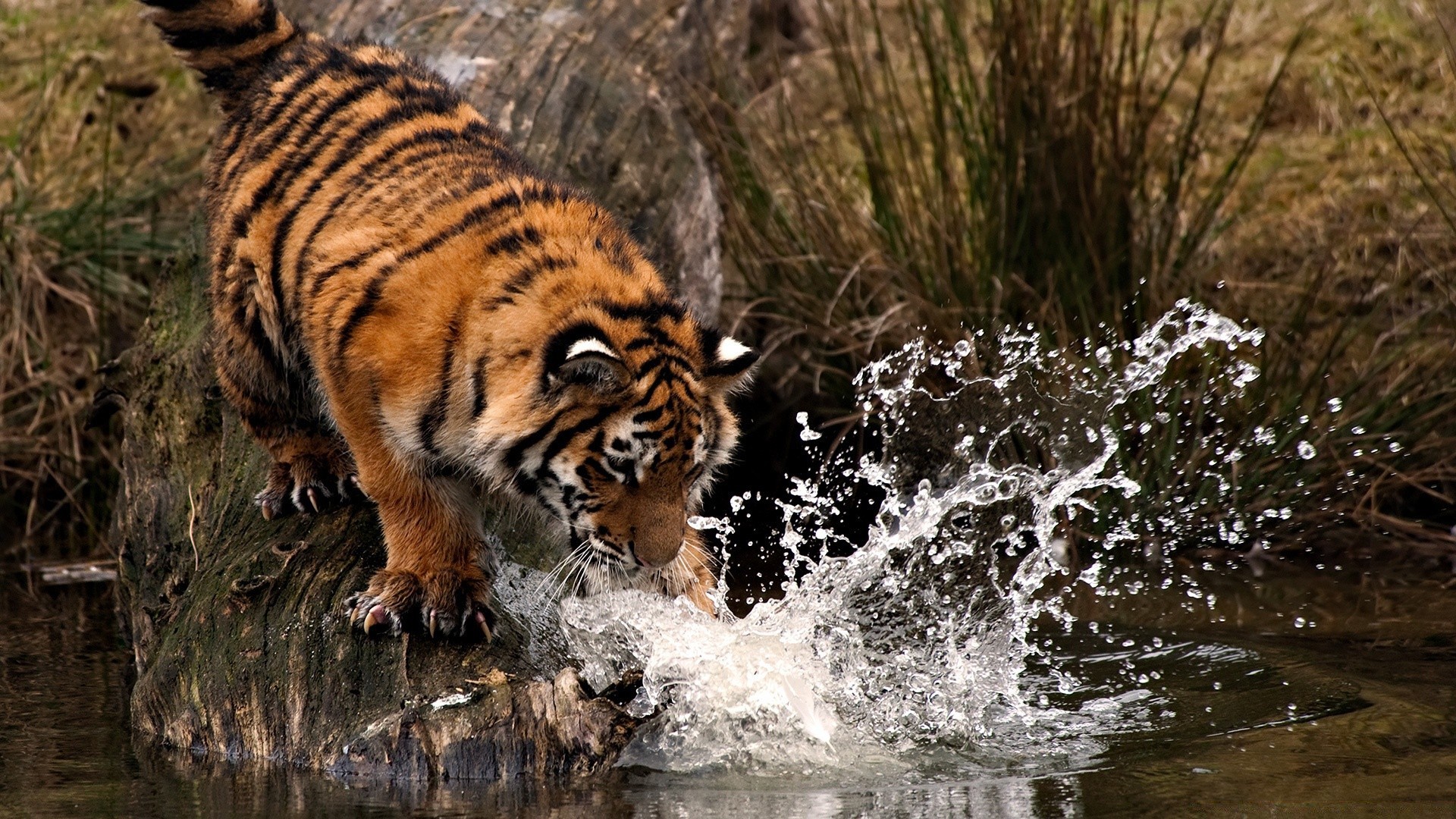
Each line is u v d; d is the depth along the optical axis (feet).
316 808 19.85
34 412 40.93
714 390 23.73
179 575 27.27
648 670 22.84
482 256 22.85
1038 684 25.72
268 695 22.68
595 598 24.09
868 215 39.81
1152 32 37.22
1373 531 34.37
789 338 37.32
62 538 38.86
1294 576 32.55
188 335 32.32
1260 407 35.35
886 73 38.09
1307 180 44.24
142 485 30.42
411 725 21.34
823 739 22.57
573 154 34.68
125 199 43.75
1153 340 32.81
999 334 35.35
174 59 51.31
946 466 32.73
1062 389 33.86
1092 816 19.22
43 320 40.86
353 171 25.13
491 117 34.78
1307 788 20.06
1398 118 46.16
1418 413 35.37
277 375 26.50
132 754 22.77
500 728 21.33
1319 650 27.35
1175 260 38.01
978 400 33.71
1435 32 48.26
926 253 37.47
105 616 32.30
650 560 22.54
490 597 23.82
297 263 24.68
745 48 45.29
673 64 39.47
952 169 39.73
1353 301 36.86
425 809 19.76
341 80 27.07
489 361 22.34
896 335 36.73
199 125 48.34
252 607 24.03
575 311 22.24
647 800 20.15
